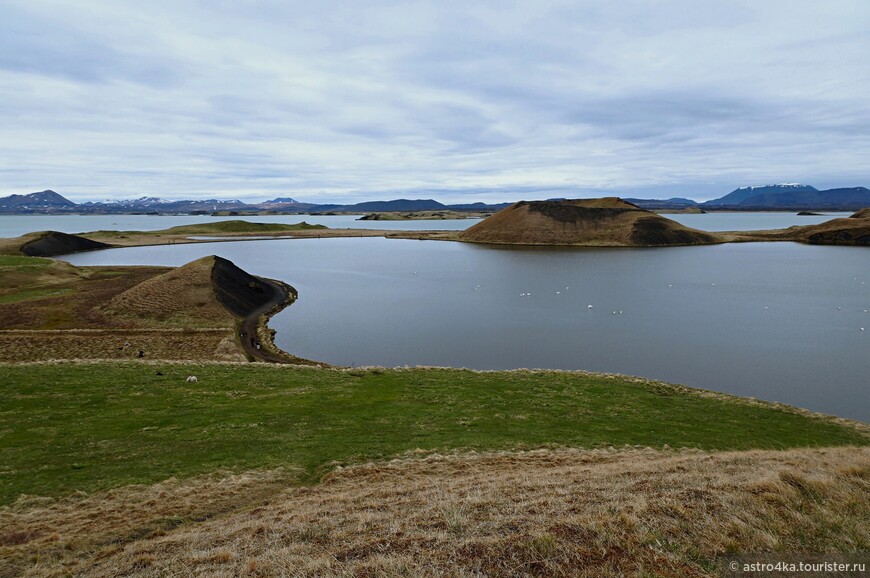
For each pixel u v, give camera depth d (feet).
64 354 143.23
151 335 169.07
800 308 224.12
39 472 61.16
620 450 71.15
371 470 61.46
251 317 212.23
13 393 91.56
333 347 167.53
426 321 206.69
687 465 51.83
